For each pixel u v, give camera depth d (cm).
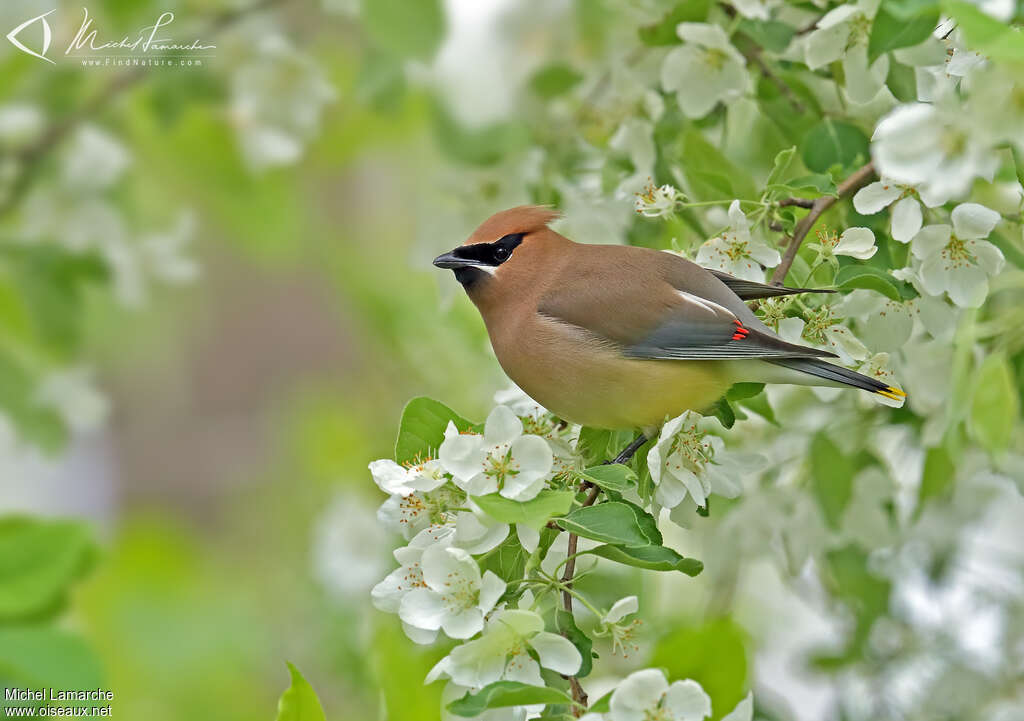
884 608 998
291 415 1888
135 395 2191
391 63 1055
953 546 1055
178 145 1276
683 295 811
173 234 1234
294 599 1491
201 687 1405
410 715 709
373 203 1802
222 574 1680
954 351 871
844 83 875
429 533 669
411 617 627
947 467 911
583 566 984
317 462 1484
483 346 1189
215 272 2144
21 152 1155
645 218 949
